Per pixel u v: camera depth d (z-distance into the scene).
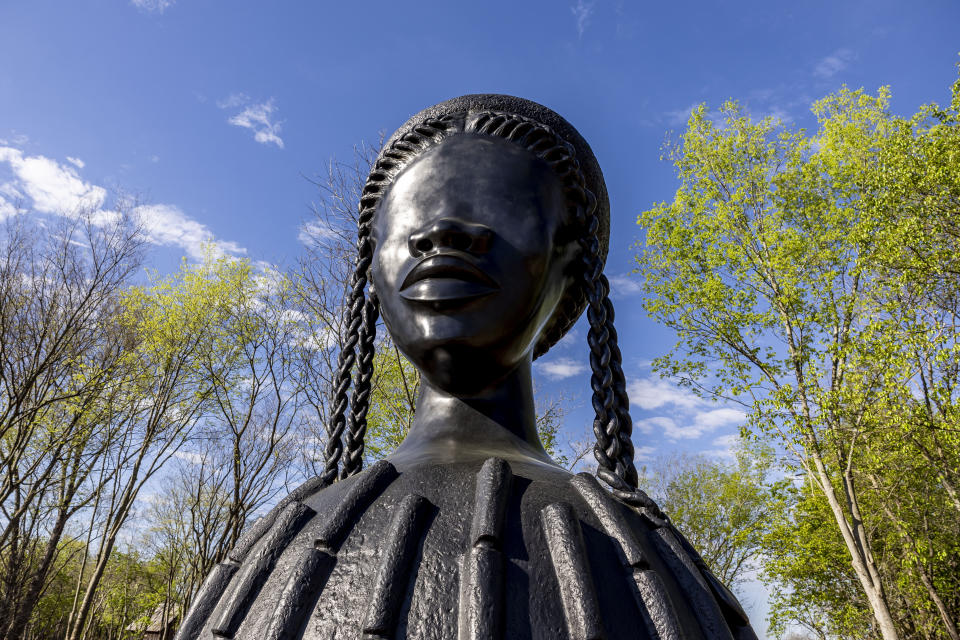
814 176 12.88
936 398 10.12
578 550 0.82
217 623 0.86
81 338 10.45
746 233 12.96
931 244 10.64
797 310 12.34
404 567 0.80
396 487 0.94
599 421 1.15
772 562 14.57
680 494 21.73
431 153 1.25
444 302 1.09
